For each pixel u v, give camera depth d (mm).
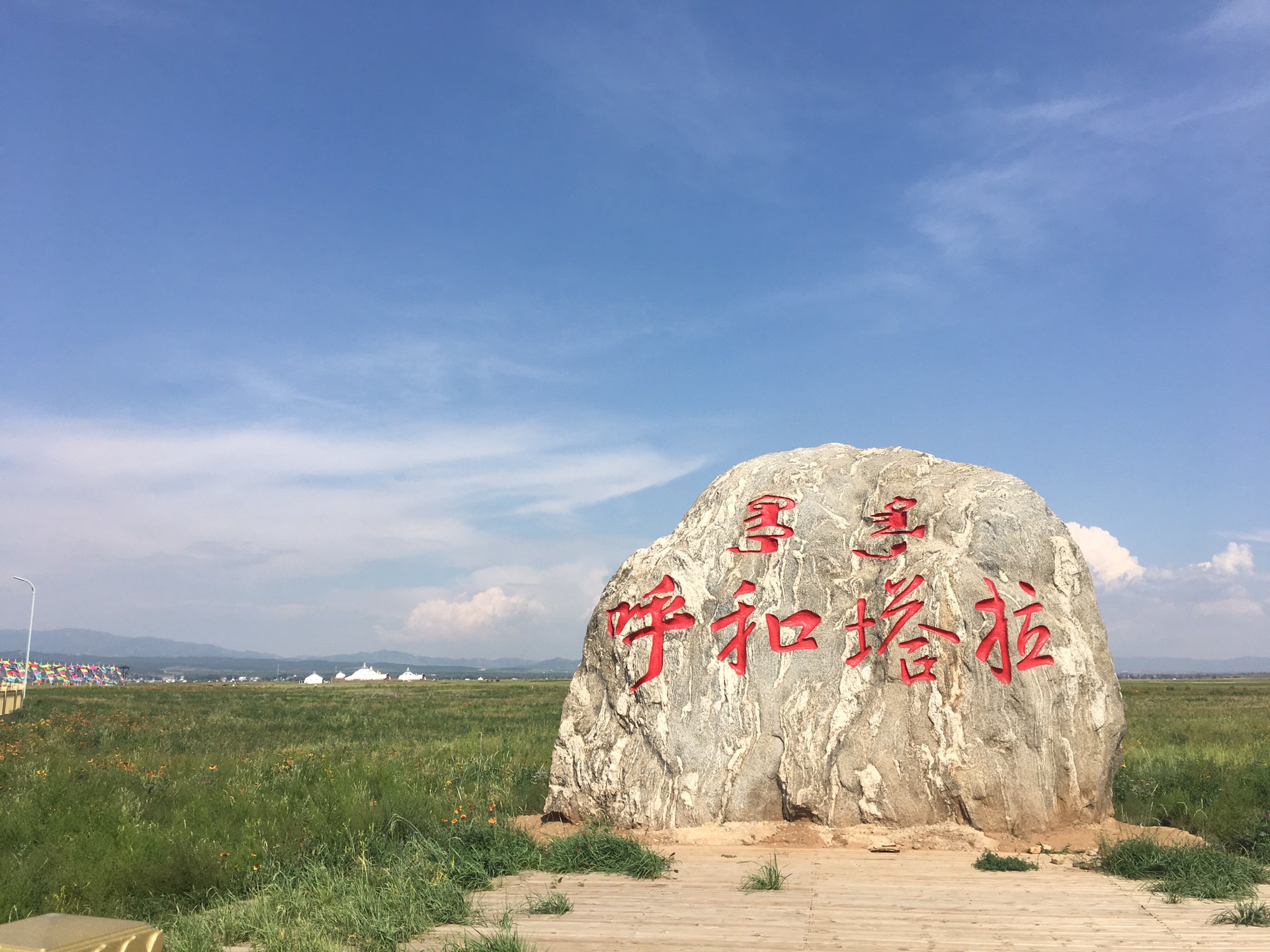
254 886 9750
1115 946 7094
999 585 12195
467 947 6992
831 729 12047
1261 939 7238
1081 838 10992
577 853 10227
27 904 8836
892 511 13266
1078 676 11734
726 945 7215
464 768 18547
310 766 18812
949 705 11734
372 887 9141
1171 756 17828
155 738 29109
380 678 193875
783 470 14289
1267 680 148625
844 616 12711
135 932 4523
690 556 13641
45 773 17016
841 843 11273
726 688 12688
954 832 11094
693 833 11781
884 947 7102
